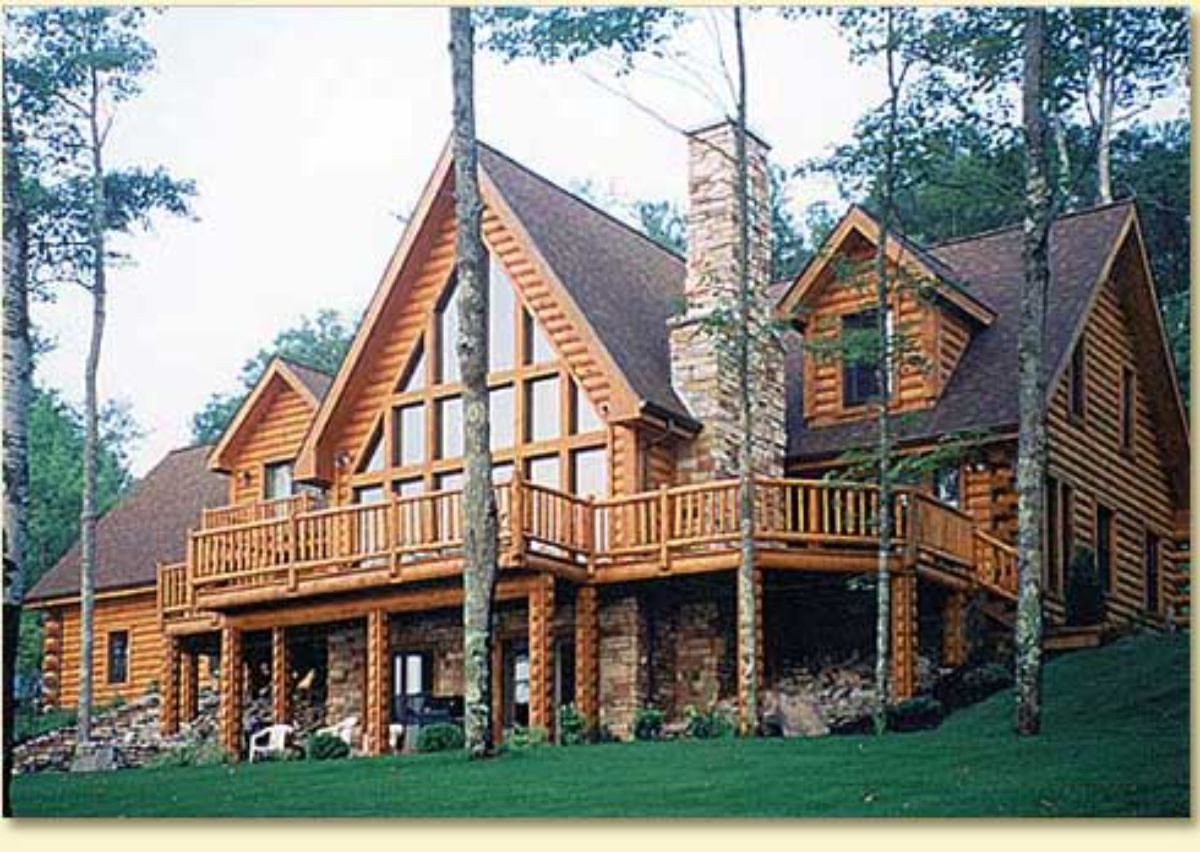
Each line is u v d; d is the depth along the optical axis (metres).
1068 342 24.72
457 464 24.58
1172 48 21.83
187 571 25.31
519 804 14.66
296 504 25.27
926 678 21.94
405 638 24.77
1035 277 17.22
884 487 20.20
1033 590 17.09
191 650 28.06
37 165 29.78
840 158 24.44
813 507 21.45
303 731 25.64
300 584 23.22
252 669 28.28
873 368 25.19
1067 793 13.70
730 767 15.98
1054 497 24.56
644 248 28.27
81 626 30.39
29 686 40.75
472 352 17.84
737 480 21.70
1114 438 27.03
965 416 24.03
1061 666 21.23
